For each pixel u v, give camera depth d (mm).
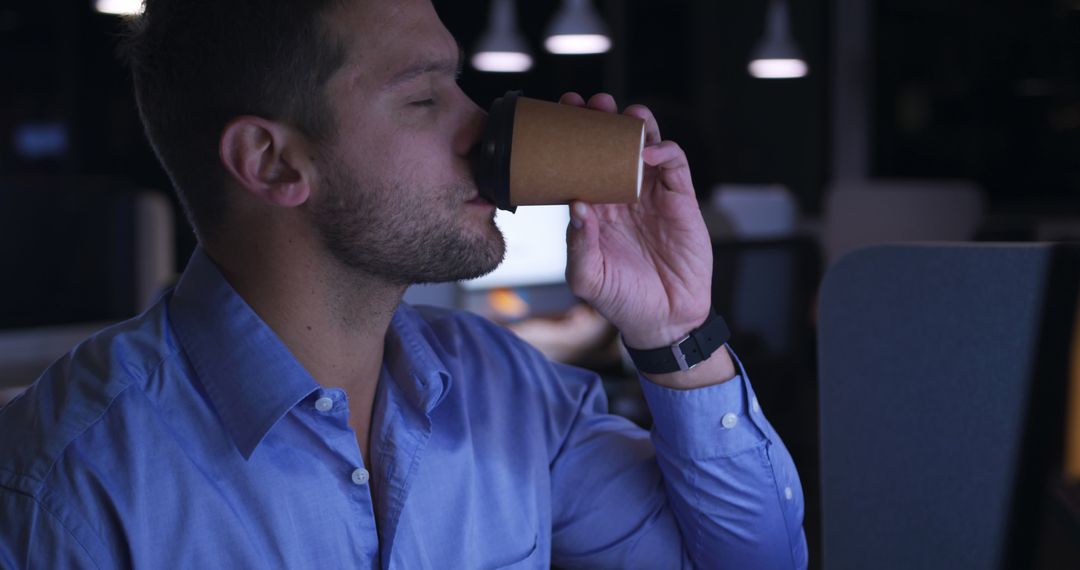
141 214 3094
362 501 951
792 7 7262
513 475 1088
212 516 879
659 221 1062
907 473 1301
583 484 1173
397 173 903
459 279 958
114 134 7402
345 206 911
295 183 907
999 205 6762
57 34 7387
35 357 2479
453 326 1171
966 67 6812
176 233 6180
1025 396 1211
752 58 6238
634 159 883
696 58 7613
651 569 1166
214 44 908
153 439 879
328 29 883
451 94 938
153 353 922
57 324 2898
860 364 1329
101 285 3033
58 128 7441
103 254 3045
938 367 1268
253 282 946
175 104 938
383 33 896
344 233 916
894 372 1303
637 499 1162
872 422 1325
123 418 875
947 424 1266
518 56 5508
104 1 4477
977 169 6832
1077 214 6422
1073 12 6398
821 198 7309
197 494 877
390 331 1055
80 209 3018
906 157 7090
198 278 960
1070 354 1202
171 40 932
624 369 2486
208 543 874
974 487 1250
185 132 939
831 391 1357
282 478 915
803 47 7250
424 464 1007
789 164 7402
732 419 1087
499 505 1068
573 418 1188
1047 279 1192
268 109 899
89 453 851
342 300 947
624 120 898
